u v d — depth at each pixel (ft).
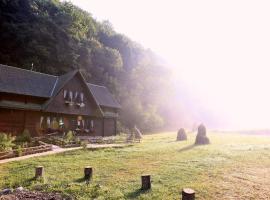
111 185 43.83
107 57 282.36
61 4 296.92
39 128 114.42
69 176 50.57
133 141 113.70
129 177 48.65
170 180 45.11
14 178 50.06
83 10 351.46
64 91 124.06
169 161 61.67
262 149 75.72
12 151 73.31
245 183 42.29
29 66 202.08
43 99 118.32
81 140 108.37
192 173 49.06
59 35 237.45
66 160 67.87
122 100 246.68
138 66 328.70
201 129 97.50
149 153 74.74
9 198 37.55
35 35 221.25
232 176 46.47
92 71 253.44
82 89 133.18
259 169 51.37
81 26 285.84
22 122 109.60
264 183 42.19
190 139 119.75
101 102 150.51
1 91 102.37
